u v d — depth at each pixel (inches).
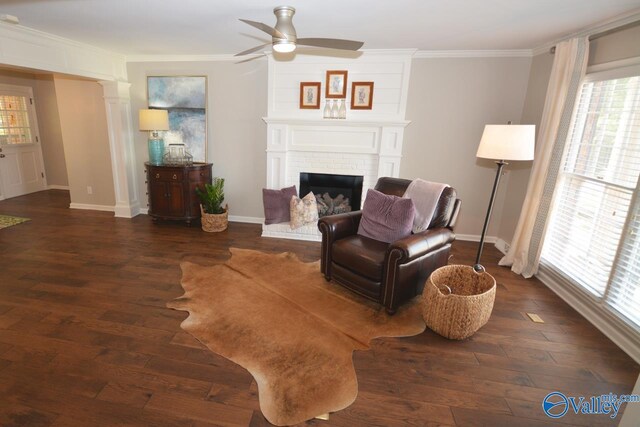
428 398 73.1
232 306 105.3
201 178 179.2
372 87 161.3
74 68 150.0
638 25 97.3
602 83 111.5
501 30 121.3
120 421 64.8
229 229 179.6
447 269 108.3
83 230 169.3
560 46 122.3
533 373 82.0
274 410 68.5
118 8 104.3
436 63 157.6
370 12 104.1
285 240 165.9
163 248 149.9
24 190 241.1
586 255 112.4
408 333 95.2
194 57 174.6
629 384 79.7
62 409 66.7
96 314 98.2
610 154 106.1
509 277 135.2
